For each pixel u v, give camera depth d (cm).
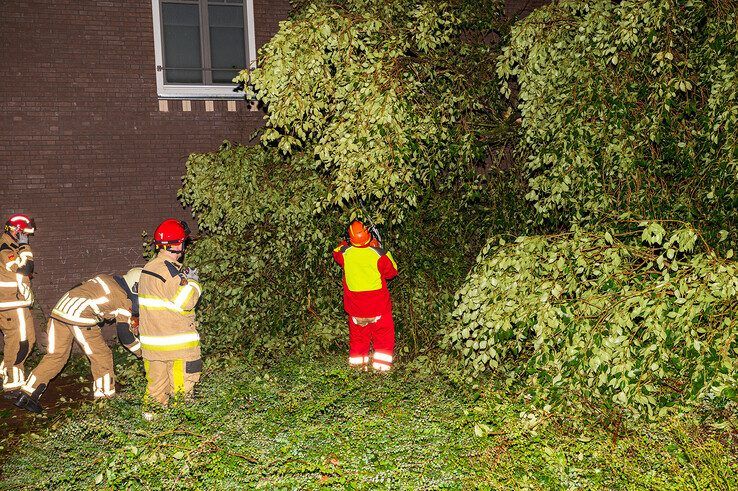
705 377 363
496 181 681
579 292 426
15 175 734
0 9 718
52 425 528
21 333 615
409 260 677
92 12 753
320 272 695
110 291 550
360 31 573
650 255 430
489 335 439
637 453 393
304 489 370
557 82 528
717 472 355
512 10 880
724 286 363
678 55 511
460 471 385
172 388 518
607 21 498
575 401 426
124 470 379
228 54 829
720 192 472
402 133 521
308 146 635
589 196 512
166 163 793
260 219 660
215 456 399
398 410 478
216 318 672
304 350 645
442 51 640
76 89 752
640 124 490
